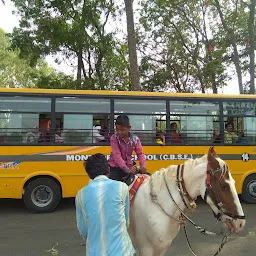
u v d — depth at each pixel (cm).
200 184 344
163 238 347
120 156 404
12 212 835
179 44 2253
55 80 2012
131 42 1361
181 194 349
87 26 1892
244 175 911
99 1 1891
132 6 1373
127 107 859
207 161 344
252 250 561
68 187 827
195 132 891
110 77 2102
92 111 844
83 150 834
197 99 898
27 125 816
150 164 857
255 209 867
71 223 731
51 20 1853
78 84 1978
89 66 2106
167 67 2320
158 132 869
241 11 1672
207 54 2123
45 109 827
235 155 908
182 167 359
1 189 795
